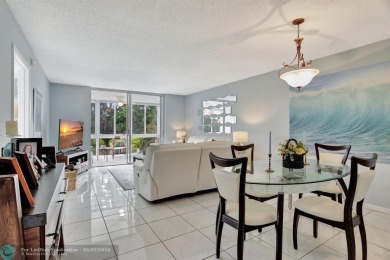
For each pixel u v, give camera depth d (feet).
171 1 6.39
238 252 5.50
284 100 13.51
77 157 16.85
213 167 6.36
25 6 6.65
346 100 10.47
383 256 6.19
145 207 9.88
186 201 10.69
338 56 10.83
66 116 18.40
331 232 7.59
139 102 22.89
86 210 9.50
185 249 6.54
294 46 9.89
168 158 9.99
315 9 6.77
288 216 8.95
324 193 8.12
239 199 5.43
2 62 6.11
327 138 11.20
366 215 9.03
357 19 7.42
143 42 9.43
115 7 6.71
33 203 3.31
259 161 9.14
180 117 24.61
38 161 5.97
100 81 17.38
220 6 6.62
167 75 15.40
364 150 9.84
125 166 20.17
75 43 9.53
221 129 19.06
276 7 6.68
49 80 16.89
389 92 9.10
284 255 6.26
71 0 6.36
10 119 6.78
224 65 12.94
